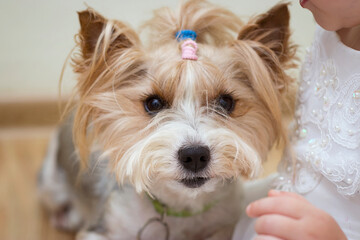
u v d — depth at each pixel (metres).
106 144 0.38
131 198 0.42
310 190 0.34
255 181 0.43
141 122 0.36
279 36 0.38
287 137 0.38
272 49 0.38
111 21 0.36
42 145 0.75
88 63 0.37
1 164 0.70
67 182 0.58
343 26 0.33
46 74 0.79
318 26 0.36
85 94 0.38
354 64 0.32
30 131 0.78
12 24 0.77
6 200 0.63
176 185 0.35
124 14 0.73
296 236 0.29
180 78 0.35
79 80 0.38
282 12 0.36
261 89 0.37
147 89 0.36
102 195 0.48
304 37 0.68
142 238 0.42
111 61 0.38
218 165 0.34
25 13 0.77
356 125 0.31
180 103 0.36
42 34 0.78
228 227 0.42
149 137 0.35
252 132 0.38
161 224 0.41
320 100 0.34
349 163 0.31
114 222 0.42
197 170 0.34
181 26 0.38
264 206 0.30
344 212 0.33
